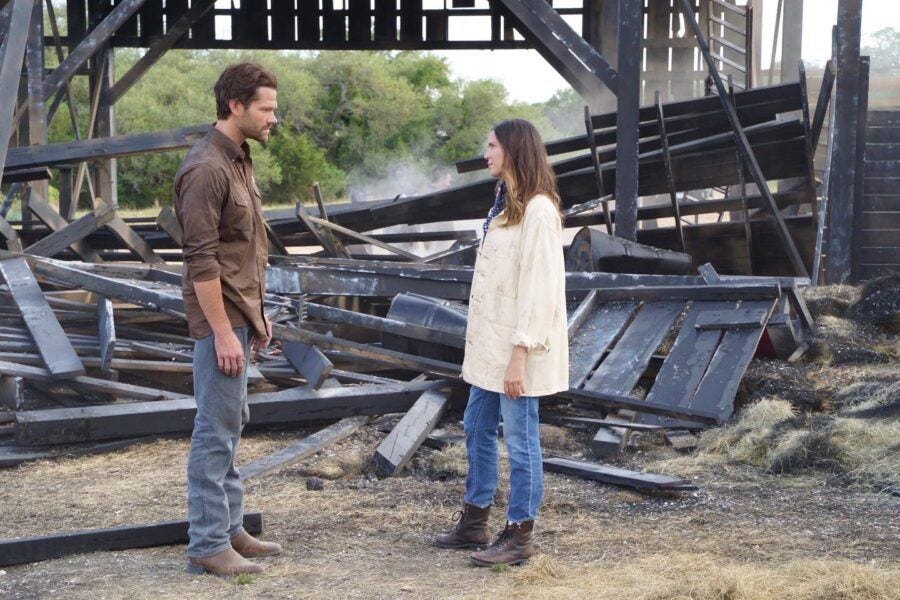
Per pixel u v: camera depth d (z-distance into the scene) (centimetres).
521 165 375
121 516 460
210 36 1680
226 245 357
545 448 588
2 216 1133
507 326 379
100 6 1619
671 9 1602
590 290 750
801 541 404
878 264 1090
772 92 1070
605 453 571
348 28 1678
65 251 1176
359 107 4825
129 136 1017
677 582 346
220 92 352
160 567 379
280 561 390
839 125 1009
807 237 1157
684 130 1127
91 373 718
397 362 664
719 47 1617
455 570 377
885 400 598
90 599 344
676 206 1123
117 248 1227
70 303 772
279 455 554
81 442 583
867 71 1048
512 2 1030
